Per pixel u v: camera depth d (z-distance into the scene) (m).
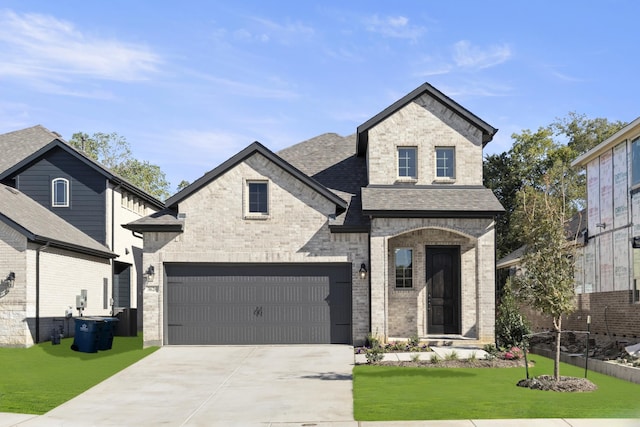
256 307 22.86
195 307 22.88
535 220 15.34
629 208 22.89
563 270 15.02
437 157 23.95
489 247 22.22
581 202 49.41
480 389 14.90
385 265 22.19
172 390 15.63
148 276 22.69
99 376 17.44
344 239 22.84
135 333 28.27
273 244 22.88
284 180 23.06
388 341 22.11
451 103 23.70
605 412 12.34
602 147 24.89
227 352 21.27
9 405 13.97
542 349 22.06
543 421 11.65
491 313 22.03
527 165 47.78
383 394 14.45
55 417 12.94
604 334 24.72
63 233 26.20
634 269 22.47
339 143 28.91
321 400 14.12
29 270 22.78
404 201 22.47
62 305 25.39
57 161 29.88
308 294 22.89
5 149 32.03
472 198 22.84
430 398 13.89
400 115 23.91
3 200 24.66
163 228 22.66
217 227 22.91
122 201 32.19
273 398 14.49
